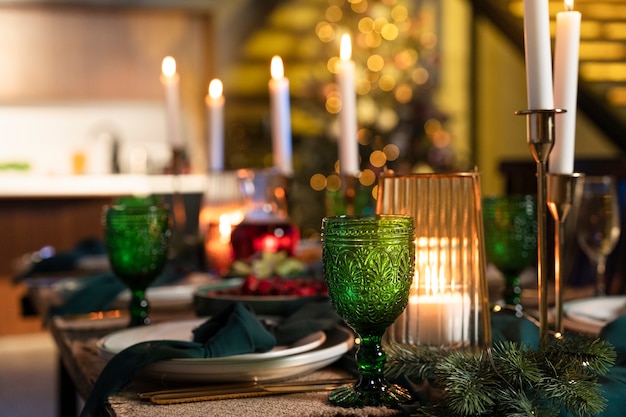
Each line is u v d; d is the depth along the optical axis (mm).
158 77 7402
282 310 1476
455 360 1029
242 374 1144
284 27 7922
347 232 1052
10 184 6062
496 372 1009
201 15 7492
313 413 1044
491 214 1592
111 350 1235
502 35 5992
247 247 2160
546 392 998
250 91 7863
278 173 2275
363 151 6434
